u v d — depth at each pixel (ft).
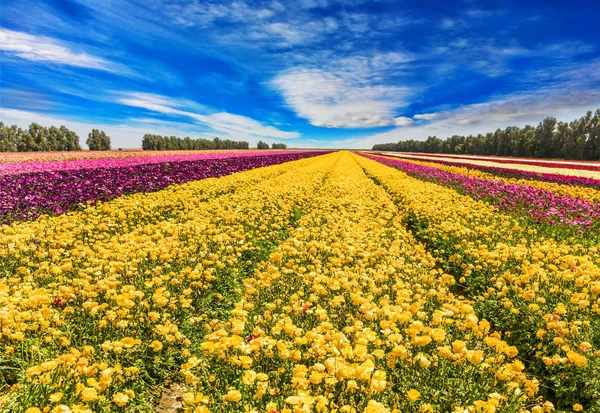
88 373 8.85
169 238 21.58
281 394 8.89
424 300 13.87
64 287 13.26
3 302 11.85
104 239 22.82
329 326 11.05
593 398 10.62
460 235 25.23
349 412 7.80
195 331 13.67
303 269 16.16
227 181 52.24
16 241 19.38
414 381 9.61
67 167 68.74
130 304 12.09
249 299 14.43
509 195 43.62
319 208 36.17
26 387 8.64
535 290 14.99
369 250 20.80
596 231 29.12
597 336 12.76
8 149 181.78
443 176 66.23
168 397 11.22
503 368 9.41
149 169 57.26
